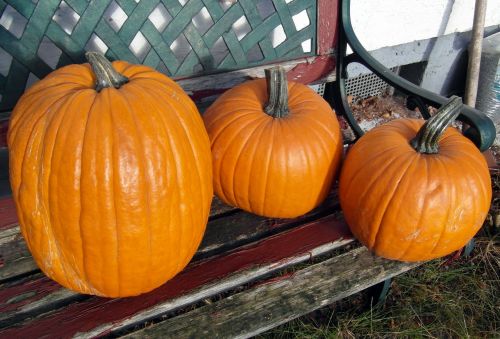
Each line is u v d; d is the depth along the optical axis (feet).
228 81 5.76
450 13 8.20
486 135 4.40
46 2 4.49
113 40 4.96
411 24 7.98
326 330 5.56
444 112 4.09
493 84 8.60
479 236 6.89
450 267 6.50
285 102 4.53
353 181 4.49
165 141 3.48
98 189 3.30
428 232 4.18
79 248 3.55
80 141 3.27
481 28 7.77
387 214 4.22
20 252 4.56
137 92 3.53
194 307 5.49
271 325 4.13
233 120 4.59
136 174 3.33
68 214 3.38
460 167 4.17
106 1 4.75
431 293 6.18
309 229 4.96
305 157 4.48
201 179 3.89
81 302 4.10
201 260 4.54
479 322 5.95
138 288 3.95
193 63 5.54
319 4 5.71
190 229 3.87
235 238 4.88
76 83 3.67
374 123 8.79
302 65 6.01
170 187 3.52
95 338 4.14
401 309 5.92
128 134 3.32
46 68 4.81
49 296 4.17
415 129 4.62
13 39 4.54
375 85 9.30
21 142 3.42
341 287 4.45
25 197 3.47
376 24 7.63
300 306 4.26
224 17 5.39
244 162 4.51
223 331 4.02
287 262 4.60
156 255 3.71
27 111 3.50
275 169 4.46
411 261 4.66
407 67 9.36
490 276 6.48
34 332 3.82
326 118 4.75
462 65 9.32
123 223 3.42
